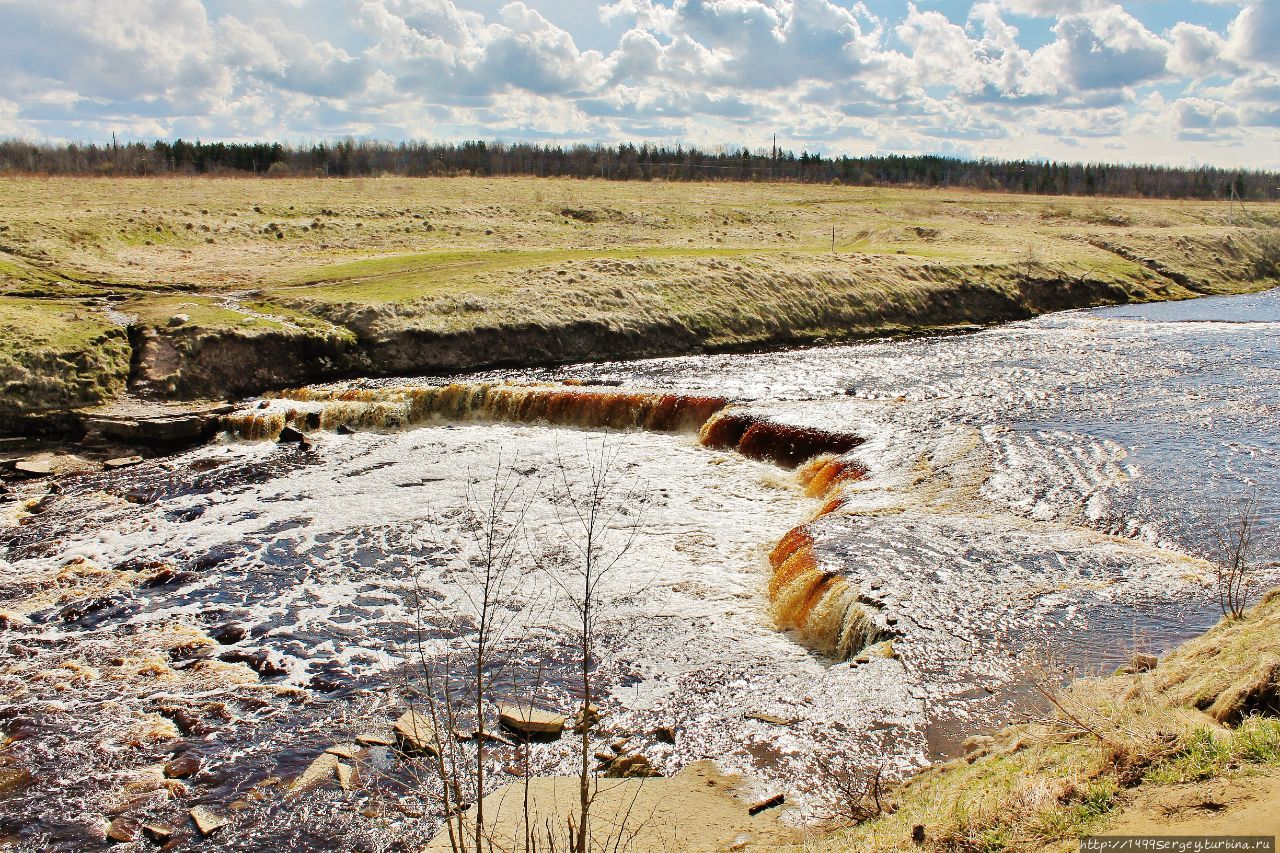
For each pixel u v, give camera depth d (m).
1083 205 114.62
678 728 12.62
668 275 51.06
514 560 19.55
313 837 10.82
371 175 131.50
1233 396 29.58
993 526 18.47
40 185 83.50
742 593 17.64
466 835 10.38
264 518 22.80
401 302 42.75
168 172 126.62
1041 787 7.54
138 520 22.89
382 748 12.63
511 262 53.72
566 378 38.00
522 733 12.74
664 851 9.77
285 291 45.41
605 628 16.09
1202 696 8.56
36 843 10.85
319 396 34.72
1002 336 47.94
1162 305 62.91
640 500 23.44
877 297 53.53
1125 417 27.20
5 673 15.09
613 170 145.00
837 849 8.38
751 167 156.38
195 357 35.59
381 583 18.66
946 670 12.97
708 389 34.16
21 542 21.45
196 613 17.52
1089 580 15.70
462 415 33.72
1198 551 16.94
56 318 36.44
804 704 12.84
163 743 12.96
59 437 30.52
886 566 16.34
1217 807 6.37
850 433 26.08
